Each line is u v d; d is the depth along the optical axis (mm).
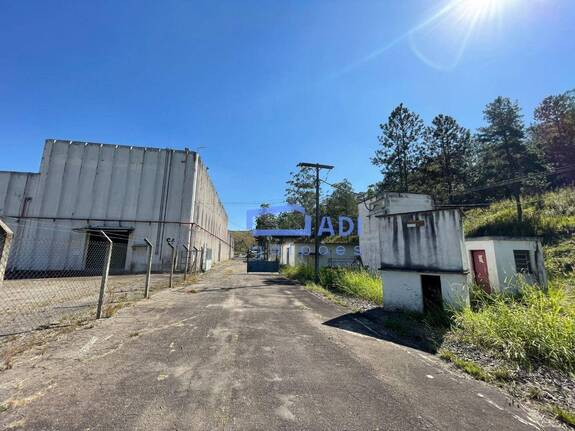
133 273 18969
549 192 27281
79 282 13320
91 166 20531
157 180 21109
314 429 2514
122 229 19828
